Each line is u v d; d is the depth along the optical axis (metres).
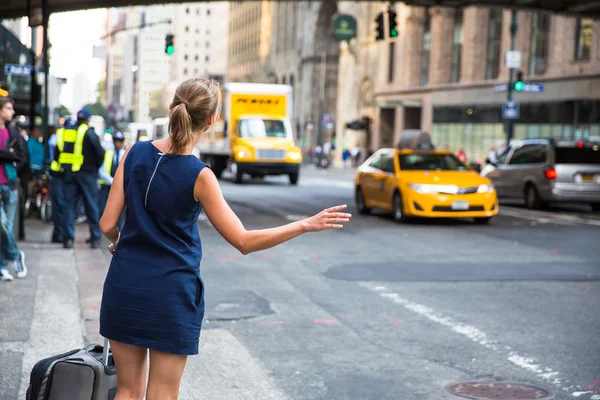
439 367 7.36
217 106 3.96
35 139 20.39
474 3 36.69
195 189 3.88
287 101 40.84
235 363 7.35
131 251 3.88
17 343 7.71
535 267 13.30
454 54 64.50
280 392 6.53
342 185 40.38
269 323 9.08
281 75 126.75
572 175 25.73
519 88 38.66
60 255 13.52
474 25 59.91
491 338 8.44
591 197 25.67
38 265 12.34
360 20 83.06
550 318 9.41
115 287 3.85
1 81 22.47
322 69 101.19
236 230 3.91
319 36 104.25
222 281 11.78
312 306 10.04
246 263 13.62
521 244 16.48
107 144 25.38
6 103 10.50
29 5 21.08
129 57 117.69
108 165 15.94
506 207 27.97
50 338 7.94
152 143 4.00
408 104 67.25
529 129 52.75
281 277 12.23
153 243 3.86
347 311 9.76
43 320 8.68
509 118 39.34
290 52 121.44
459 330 8.80
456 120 62.19
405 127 71.25
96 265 12.52
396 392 6.59
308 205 26.23
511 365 7.42
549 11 38.81
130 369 3.96
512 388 6.70
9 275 10.92
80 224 19.20
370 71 80.12
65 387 4.12
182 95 3.90
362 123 76.50
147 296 3.80
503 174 28.27
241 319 9.27
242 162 38.72
